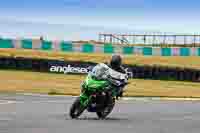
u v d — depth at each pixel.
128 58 149.50
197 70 112.00
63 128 28.80
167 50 140.12
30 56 137.50
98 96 34.41
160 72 111.56
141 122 34.12
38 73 109.81
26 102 49.84
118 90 35.34
